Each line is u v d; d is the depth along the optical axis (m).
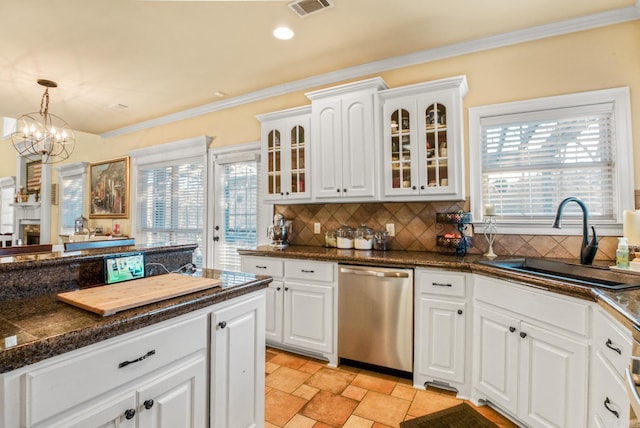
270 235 3.41
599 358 1.37
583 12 2.23
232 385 1.46
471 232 2.59
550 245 2.38
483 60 2.62
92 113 4.37
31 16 2.28
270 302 2.86
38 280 1.35
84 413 0.94
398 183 2.63
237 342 1.49
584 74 2.31
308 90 3.40
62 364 0.89
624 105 2.19
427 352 2.24
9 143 7.57
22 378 0.81
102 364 0.98
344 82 3.19
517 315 1.79
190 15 2.28
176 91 3.65
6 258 1.38
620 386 1.19
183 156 4.30
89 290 1.32
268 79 3.36
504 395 1.86
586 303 1.46
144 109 4.23
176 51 2.78
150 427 1.11
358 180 2.72
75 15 2.27
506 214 2.57
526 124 2.51
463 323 2.13
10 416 0.79
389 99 2.65
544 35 2.41
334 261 2.55
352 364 2.61
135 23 2.37
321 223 3.30
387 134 2.65
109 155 5.29
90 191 5.50
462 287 2.13
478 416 1.95
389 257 2.42
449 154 2.44
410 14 2.26
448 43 2.65
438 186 2.48
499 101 2.55
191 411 1.27
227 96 3.82
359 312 2.46
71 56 2.86
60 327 0.95
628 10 2.17
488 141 2.62
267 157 3.22
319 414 1.98
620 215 2.19
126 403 1.04
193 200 4.27
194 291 1.37
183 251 1.99
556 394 1.57
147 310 1.12
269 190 3.21
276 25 2.40
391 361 2.35
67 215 5.96
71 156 5.93
